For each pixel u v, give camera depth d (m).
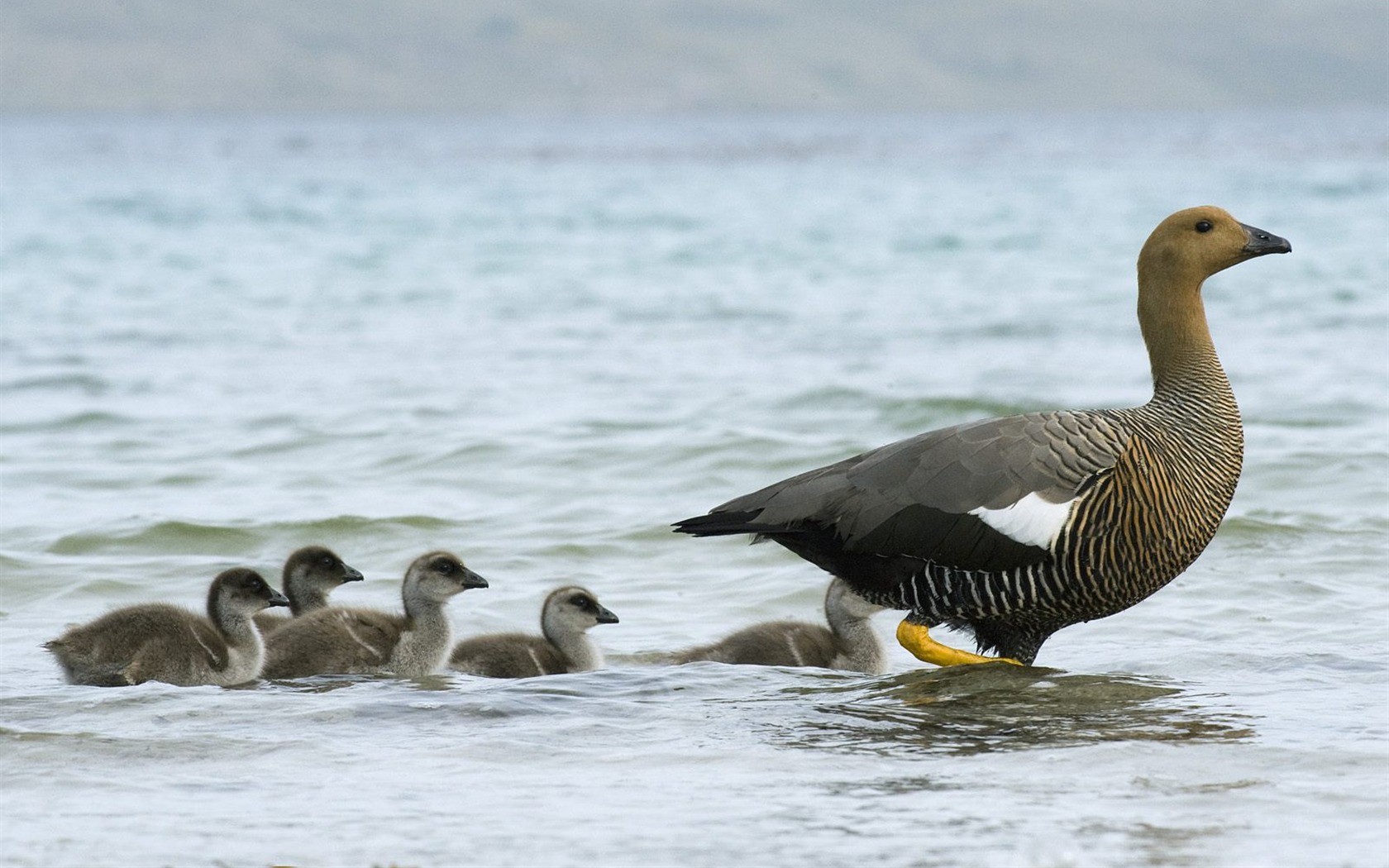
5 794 9.17
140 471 20.38
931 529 12.00
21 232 63.75
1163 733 10.34
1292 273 45.72
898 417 23.61
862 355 30.55
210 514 18.03
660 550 16.80
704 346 32.19
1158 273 13.12
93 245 58.03
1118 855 8.01
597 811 8.84
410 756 9.97
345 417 23.78
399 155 171.25
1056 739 10.24
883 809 8.81
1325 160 133.00
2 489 19.34
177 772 9.59
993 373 28.03
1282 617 13.93
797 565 16.30
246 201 87.62
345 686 12.25
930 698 11.45
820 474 12.66
